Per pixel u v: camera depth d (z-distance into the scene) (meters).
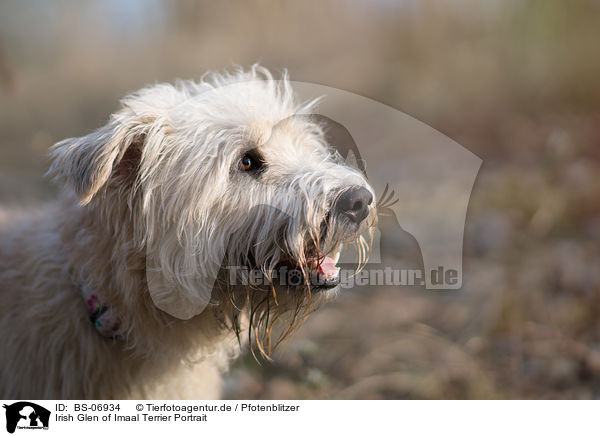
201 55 15.70
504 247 6.54
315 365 5.37
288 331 3.65
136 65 15.90
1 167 8.46
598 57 9.97
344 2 13.70
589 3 10.23
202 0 17.56
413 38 11.28
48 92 13.34
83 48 17.27
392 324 5.84
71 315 3.66
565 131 8.50
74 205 3.73
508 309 5.61
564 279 5.90
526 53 10.48
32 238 4.04
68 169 3.31
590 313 5.48
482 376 4.98
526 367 5.08
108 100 12.66
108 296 3.53
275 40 14.55
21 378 3.73
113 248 3.47
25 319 3.75
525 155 8.54
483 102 9.84
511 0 10.84
